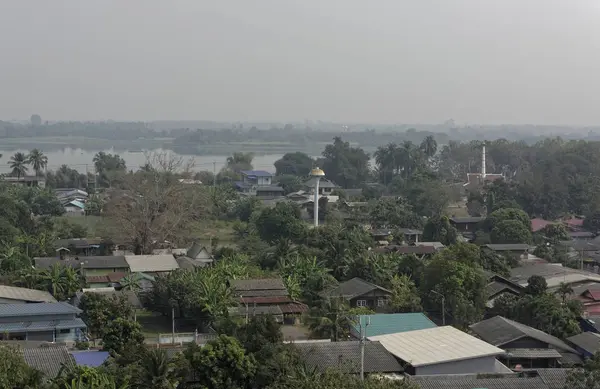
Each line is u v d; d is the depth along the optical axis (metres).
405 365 43.81
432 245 91.62
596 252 92.56
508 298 62.09
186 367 38.53
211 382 37.66
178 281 60.47
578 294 65.88
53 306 54.19
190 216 94.94
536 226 107.94
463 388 39.84
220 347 38.62
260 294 62.03
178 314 59.81
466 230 106.56
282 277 68.12
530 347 48.97
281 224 92.38
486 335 50.59
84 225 107.69
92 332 53.72
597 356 39.19
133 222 88.06
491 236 96.88
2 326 51.53
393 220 108.00
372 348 45.34
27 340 51.41
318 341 48.97
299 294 64.31
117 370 38.38
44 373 37.06
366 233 92.81
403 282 66.38
